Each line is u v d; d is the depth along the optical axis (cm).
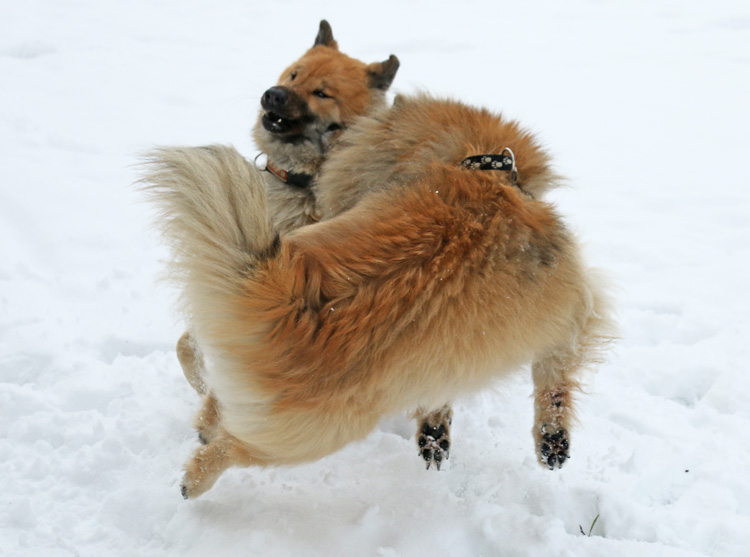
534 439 312
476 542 269
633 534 274
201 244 220
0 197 528
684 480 307
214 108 807
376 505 274
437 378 235
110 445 302
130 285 441
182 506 271
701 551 266
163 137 702
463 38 1174
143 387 350
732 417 340
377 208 253
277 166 391
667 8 1391
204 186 219
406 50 1098
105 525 265
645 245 528
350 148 329
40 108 748
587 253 336
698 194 627
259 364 226
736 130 800
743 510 288
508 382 266
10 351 362
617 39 1195
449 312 230
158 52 1022
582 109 861
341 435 237
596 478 304
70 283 430
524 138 310
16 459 292
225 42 1112
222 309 223
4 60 903
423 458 310
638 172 679
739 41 1174
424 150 300
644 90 942
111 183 585
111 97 811
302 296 225
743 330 410
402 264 230
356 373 225
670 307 448
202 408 301
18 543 254
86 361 365
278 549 251
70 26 1109
